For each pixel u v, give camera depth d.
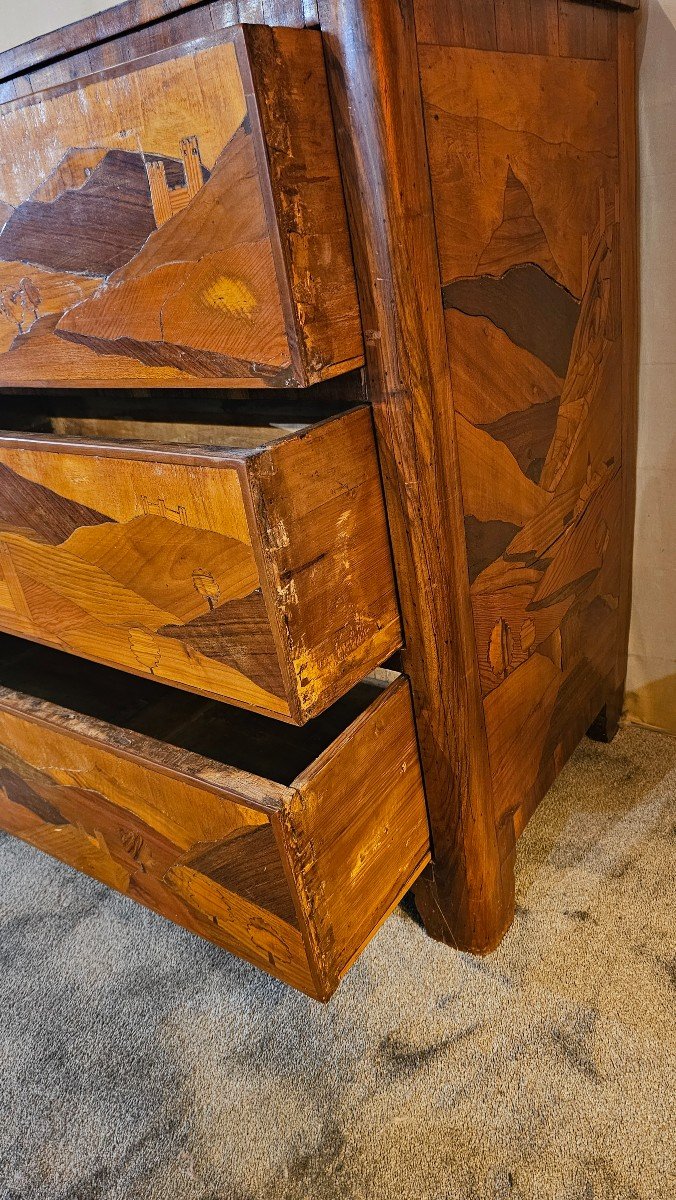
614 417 0.93
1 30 1.18
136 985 0.88
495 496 0.71
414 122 0.52
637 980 0.80
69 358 0.64
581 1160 0.65
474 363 0.64
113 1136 0.73
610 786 1.06
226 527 0.53
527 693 0.85
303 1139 0.70
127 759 0.71
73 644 0.75
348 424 0.58
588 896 0.90
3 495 0.70
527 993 0.80
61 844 0.91
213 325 0.54
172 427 0.91
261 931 0.70
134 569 0.63
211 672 0.63
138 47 0.56
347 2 0.47
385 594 0.66
